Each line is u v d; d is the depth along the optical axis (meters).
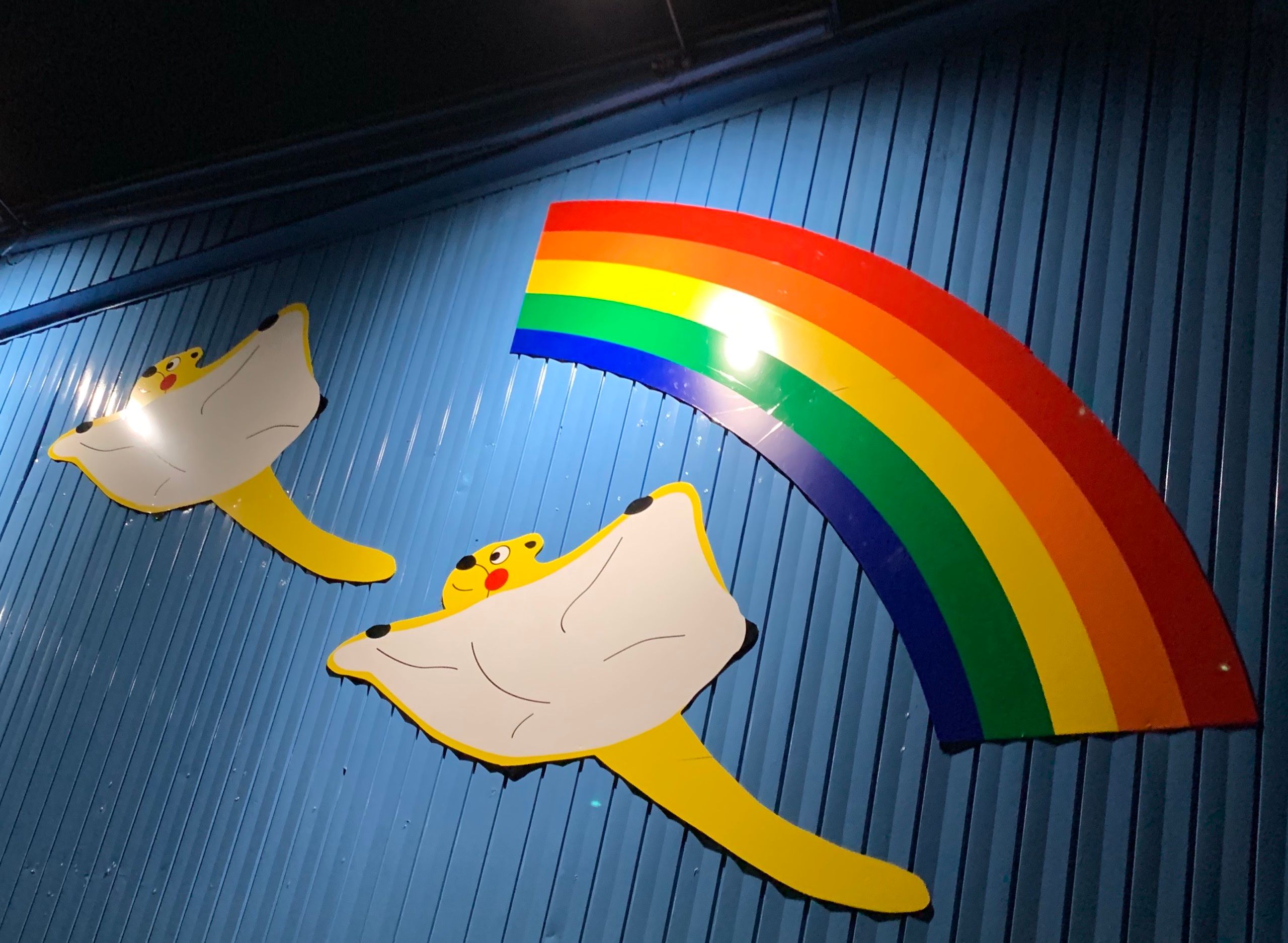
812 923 2.14
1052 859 2.03
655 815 2.35
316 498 3.17
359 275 3.57
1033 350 2.47
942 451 2.45
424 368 3.24
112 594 3.33
